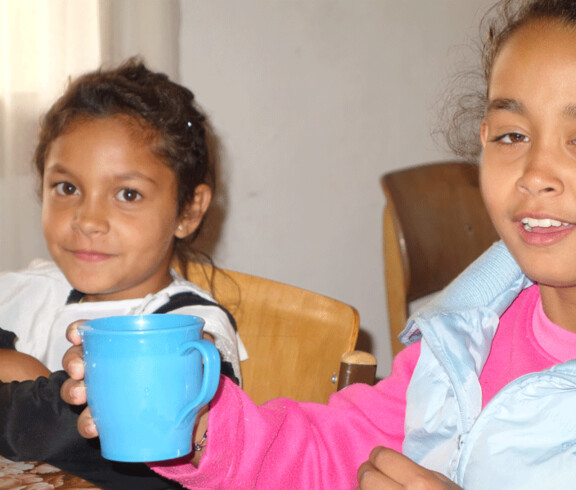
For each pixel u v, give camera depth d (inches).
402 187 75.7
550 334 34.7
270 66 93.9
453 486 27.4
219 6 89.8
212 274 52.2
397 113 103.1
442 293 37.2
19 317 51.6
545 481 30.3
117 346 22.6
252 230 95.3
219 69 90.8
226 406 30.2
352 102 100.0
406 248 72.4
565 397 30.5
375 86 101.3
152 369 22.7
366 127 101.4
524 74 28.4
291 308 47.4
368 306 104.6
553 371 30.2
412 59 103.1
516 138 29.7
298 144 97.0
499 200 30.1
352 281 103.1
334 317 45.2
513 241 30.2
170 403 23.1
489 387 36.0
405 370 38.2
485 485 31.3
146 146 46.9
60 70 82.4
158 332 22.6
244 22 91.5
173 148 48.3
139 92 48.3
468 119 45.0
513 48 29.3
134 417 22.9
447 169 79.2
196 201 53.2
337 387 41.4
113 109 46.8
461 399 33.6
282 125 95.7
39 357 50.8
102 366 23.0
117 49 83.3
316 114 97.8
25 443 33.8
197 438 29.9
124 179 46.1
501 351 36.7
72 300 50.9
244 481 30.8
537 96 28.1
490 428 31.6
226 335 44.1
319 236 100.1
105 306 48.3
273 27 93.4
